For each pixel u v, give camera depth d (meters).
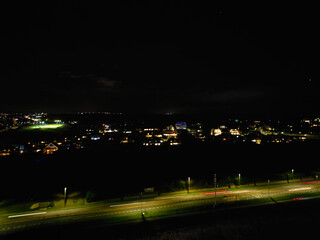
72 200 58.47
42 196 61.66
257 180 74.75
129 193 63.28
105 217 47.41
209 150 128.88
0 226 44.16
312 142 155.62
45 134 197.25
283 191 62.84
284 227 43.16
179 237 39.97
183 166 95.44
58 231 42.06
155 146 147.25
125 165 98.06
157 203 54.94
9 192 65.38
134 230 42.12
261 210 49.94
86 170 90.44
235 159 107.19
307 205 52.59
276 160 104.50
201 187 68.06
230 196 59.06
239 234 40.84
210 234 40.84
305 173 83.38
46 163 102.19
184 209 50.81
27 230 42.53
